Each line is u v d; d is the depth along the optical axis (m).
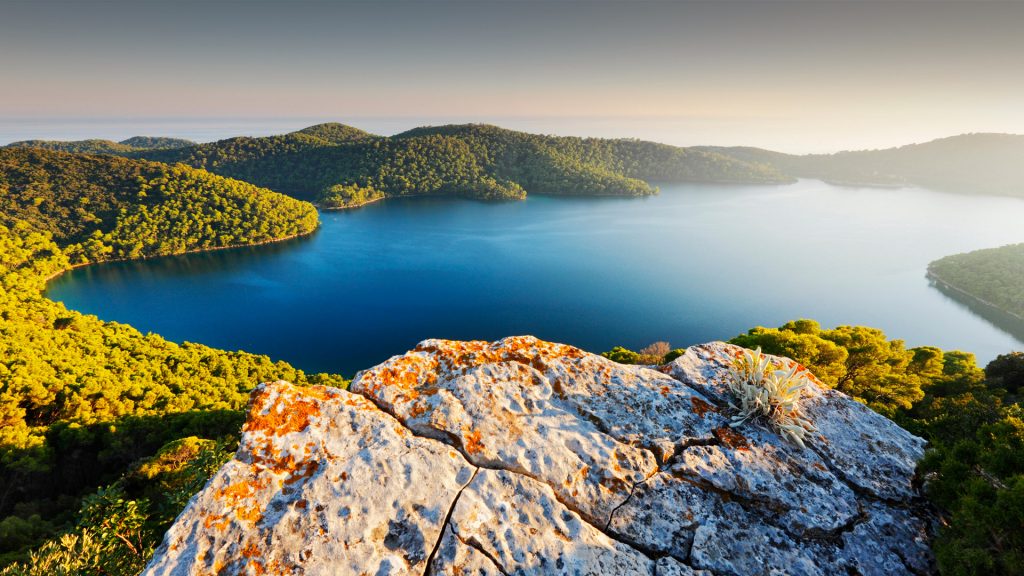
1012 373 31.36
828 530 4.47
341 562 3.55
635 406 5.54
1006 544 4.09
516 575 3.63
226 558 3.48
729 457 5.00
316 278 179.25
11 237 162.12
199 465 11.55
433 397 5.22
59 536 11.19
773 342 23.38
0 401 37.16
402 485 4.14
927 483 5.08
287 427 4.54
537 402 5.38
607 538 4.07
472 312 152.50
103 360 54.84
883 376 24.59
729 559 4.08
